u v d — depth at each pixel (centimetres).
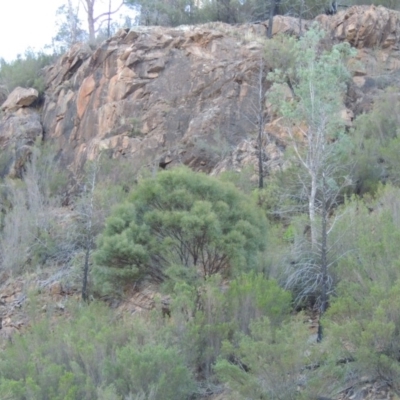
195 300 1258
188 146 2403
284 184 1936
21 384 1034
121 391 1021
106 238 1442
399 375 908
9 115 2903
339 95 1878
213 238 1411
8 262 1956
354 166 1912
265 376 938
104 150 2477
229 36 2697
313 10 3194
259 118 2156
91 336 1167
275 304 1194
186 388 1049
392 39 2780
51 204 2347
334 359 928
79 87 2833
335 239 1405
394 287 969
